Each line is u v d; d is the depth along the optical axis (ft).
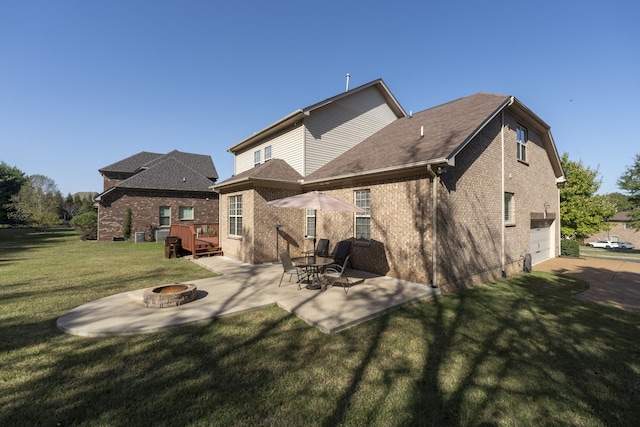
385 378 11.55
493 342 15.28
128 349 13.76
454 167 27.55
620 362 13.30
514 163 37.91
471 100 40.22
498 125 34.76
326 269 26.63
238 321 17.69
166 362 12.56
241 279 28.17
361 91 47.32
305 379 11.37
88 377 11.32
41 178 193.98
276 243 38.24
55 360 12.64
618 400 10.44
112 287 25.58
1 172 152.66
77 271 33.14
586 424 9.17
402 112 52.47
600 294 26.00
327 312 18.62
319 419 9.08
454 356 13.57
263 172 37.91
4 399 9.86
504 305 22.16
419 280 26.22
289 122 41.93
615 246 139.13
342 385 11.00
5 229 130.31
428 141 29.66
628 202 103.86
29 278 29.30
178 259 42.91
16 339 14.80
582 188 68.33
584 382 11.57
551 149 48.01
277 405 9.75
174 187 78.07
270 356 13.26
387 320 18.29
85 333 15.33
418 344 14.84
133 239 73.20
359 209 25.75
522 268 39.04
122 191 73.61
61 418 8.97
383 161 29.96
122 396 10.12
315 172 40.01
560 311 20.86
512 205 37.91
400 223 27.96
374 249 30.55
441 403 10.03
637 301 23.73
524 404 10.07
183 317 17.63
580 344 15.20
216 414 9.23
